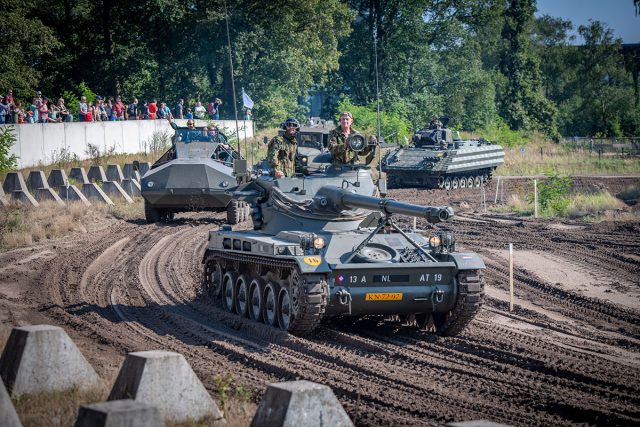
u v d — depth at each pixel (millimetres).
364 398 11766
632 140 77625
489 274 23125
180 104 54531
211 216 35125
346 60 79125
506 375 13102
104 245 27516
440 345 15258
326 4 68250
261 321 17172
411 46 77250
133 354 10156
